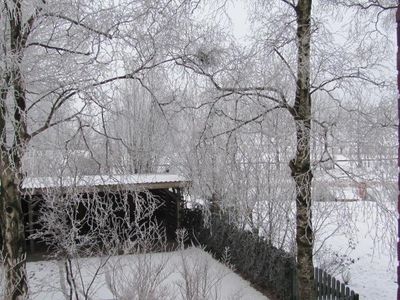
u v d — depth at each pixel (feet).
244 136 39.55
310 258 23.58
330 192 32.86
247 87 25.12
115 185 31.94
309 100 22.94
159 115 28.58
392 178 26.13
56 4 22.93
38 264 41.45
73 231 26.68
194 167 39.55
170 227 52.70
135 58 24.97
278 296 33.91
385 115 24.44
